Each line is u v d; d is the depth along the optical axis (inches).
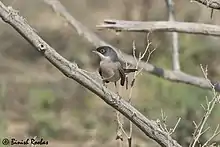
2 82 773.9
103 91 229.8
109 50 289.4
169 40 745.0
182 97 621.0
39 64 898.1
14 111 739.4
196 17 735.1
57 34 955.3
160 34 750.5
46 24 1016.2
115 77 285.9
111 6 1085.8
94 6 1092.5
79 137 671.8
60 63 220.2
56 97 766.5
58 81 799.7
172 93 645.9
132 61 402.9
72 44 886.4
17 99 761.6
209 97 611.2
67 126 698.8
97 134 620.1
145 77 712.4
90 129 663.8
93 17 1064.2
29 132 677.9
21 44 936.3
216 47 755.4
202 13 658.8
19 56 922.7
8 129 647.1
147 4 831.7
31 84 813.2
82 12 1076.5
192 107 589.6
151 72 438.9
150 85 695.1
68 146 649.0
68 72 222.4
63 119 718.5
